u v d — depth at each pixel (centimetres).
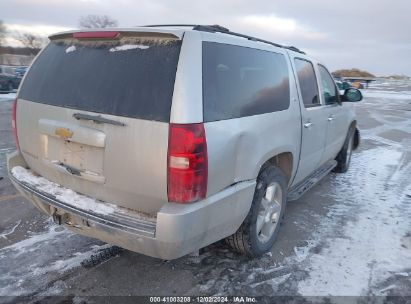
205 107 242
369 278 317
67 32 293
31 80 314
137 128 234
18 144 329
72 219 276
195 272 319
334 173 627
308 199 500
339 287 304
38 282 298
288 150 353
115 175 248
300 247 366
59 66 290
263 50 328
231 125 262
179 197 232
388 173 638
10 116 1220
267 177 323
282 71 352
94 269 318
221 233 277
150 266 325
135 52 252
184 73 234
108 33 263
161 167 230
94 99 255
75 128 260
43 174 310
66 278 305
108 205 260
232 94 271
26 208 437
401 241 384
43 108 287
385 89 3931
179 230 229
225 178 261
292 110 357
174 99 229
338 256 351
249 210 301
